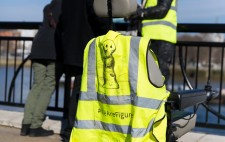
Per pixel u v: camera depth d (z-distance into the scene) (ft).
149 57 10.56
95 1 12.89
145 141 10.56
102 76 11.03
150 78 10.52
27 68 23.75
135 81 10.52
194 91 11.73
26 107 18.02
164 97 10.76
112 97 10.84
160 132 10.67
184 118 12.79
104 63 10.94
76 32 15.64
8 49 23.52
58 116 20.48
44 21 17.92
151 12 16.26
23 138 17.70
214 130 18.75
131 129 10.56
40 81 18.02
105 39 10.84
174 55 18.52
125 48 10.65
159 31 16.56
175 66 18.70
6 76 23.66
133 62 10.57
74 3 15.71
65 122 19.31
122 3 12.33
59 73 17.97
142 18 16.44
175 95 11.05
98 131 11.29
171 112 11.44
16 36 22.80
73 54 15.66
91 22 15.42
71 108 16.39
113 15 12.52
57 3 17.42
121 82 10.69
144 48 10.50
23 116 19.77
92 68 11.28
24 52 22.39
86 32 15.46
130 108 10.69
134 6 12.66
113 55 10.71
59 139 17.75
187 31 18.31
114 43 10.73
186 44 18.54
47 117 20.22
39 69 17.95
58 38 17.37
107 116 11.04
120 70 10.68
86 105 11.37
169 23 16.71
